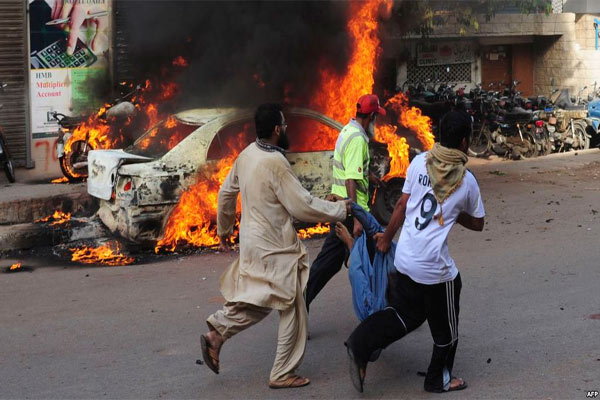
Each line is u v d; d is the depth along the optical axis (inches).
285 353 188.2
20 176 470.6
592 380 188.7
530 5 590.2
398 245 180.5
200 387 191.3
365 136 225.6
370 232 194.5
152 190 318.7
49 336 231.8
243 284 187.3
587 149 613.6
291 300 185.2
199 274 299.9
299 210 183.9
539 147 579.2
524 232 356.5
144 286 284.5
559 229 359.9
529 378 191.3
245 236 186.2
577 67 716.0
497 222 378.3
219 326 185.0
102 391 189.5
